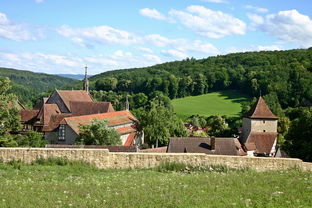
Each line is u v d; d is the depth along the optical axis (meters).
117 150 34.12
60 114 64.38
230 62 174.88
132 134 69.62
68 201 13.22
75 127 57.09
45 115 62.84
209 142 44.31
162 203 12.77
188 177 19.34
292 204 12.38
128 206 12.40
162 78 154.38
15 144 46.50
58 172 21.16
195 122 104.88
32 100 153.62
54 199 13.58
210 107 125.31
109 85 173.00
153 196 13.92
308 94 99.44
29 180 18.12
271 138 56.09
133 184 16.97
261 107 58.72
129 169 23.48
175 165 23.56
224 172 22.72
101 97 150.38
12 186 16.14
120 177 19.69
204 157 24.11
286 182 17.22
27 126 62.69
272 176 19.59
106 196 14.11
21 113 65.12
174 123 72.81
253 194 14.20
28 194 14.41
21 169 21.64
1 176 19.25
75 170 21.98
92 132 47.97
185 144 43.75
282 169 24.11
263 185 16.50
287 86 107.31
